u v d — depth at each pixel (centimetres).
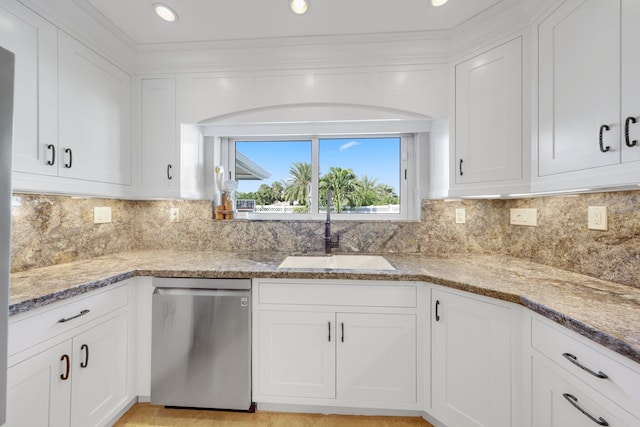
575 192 123
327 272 143
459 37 159
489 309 120
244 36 167
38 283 122
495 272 144
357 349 147
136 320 157
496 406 117
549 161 119
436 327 139
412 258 183
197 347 149
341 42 168
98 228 185
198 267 153
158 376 150
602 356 77
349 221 205
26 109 120
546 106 121
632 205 113
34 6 123
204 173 218
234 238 211
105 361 137
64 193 140
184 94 182
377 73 171
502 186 143
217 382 149
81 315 123
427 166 206
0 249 83
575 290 112
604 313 88
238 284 147
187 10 146
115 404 143
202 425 147
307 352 148
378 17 151
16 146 117
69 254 165
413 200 219
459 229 198
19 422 100
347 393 147
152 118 184
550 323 97
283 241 209
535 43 128
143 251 208
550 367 97
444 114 167
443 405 137
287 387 150
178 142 182
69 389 118
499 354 117
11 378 97
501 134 143
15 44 116
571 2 108
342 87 173
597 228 128
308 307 148
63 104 136
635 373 69
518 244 182
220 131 213
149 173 184
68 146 139
